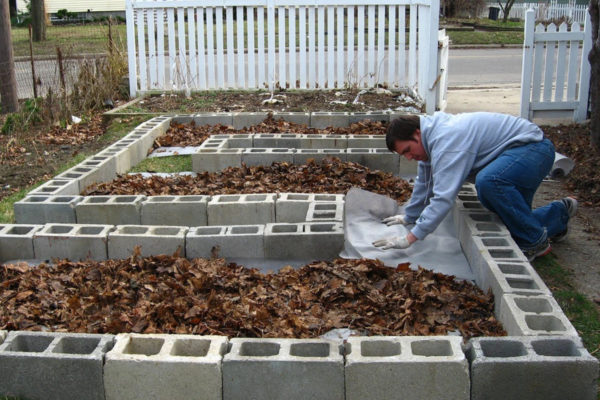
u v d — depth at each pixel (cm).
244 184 637
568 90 928
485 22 3044
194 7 1085
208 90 1121
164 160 769
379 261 445
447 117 459
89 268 461
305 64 1104
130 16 1082
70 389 319
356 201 543
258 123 911
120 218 549
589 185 655
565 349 319
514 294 368
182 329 371
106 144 869
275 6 1078
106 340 331
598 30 748
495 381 304
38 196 568
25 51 2047
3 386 321
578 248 507
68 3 3247
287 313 392
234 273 451
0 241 485
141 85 1114
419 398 307
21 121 962
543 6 3055
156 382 313
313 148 762
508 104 1127
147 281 439
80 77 1070
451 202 436
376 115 893
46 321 389
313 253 475
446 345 322
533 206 610
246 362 309
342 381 308
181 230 491
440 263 465
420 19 1036
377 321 382
